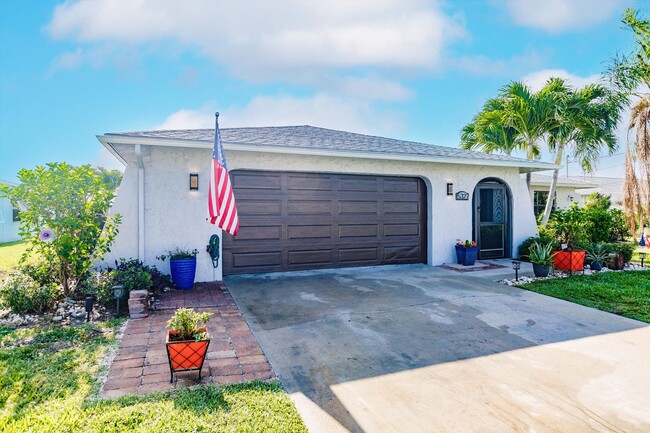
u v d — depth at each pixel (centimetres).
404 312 552
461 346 425
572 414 289
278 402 299
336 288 700
